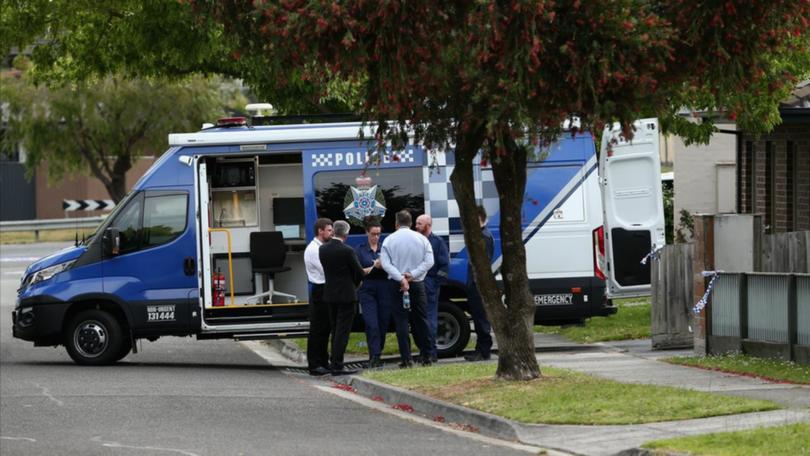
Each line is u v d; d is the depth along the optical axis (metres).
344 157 44.50
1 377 41.00
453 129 31.89
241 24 29.67
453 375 36.06
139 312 44.28
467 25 27.89
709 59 29.23
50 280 44.66
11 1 60.59
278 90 58.97
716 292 39.12
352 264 40.69
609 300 46.28
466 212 33.34
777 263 39.47
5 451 27.00
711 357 38.38
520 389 32.31
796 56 46.22
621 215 51.25
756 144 61.66
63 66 65.50
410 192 44.56
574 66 27.67
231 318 44.38
